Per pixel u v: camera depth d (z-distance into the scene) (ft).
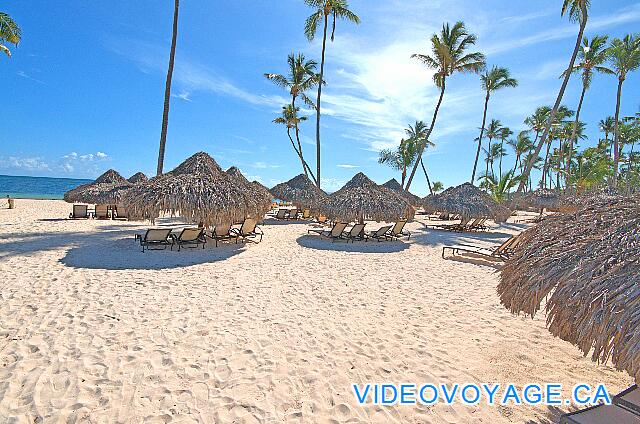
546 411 10.59
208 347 13.79
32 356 12.54
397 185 89.15
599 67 83.05
